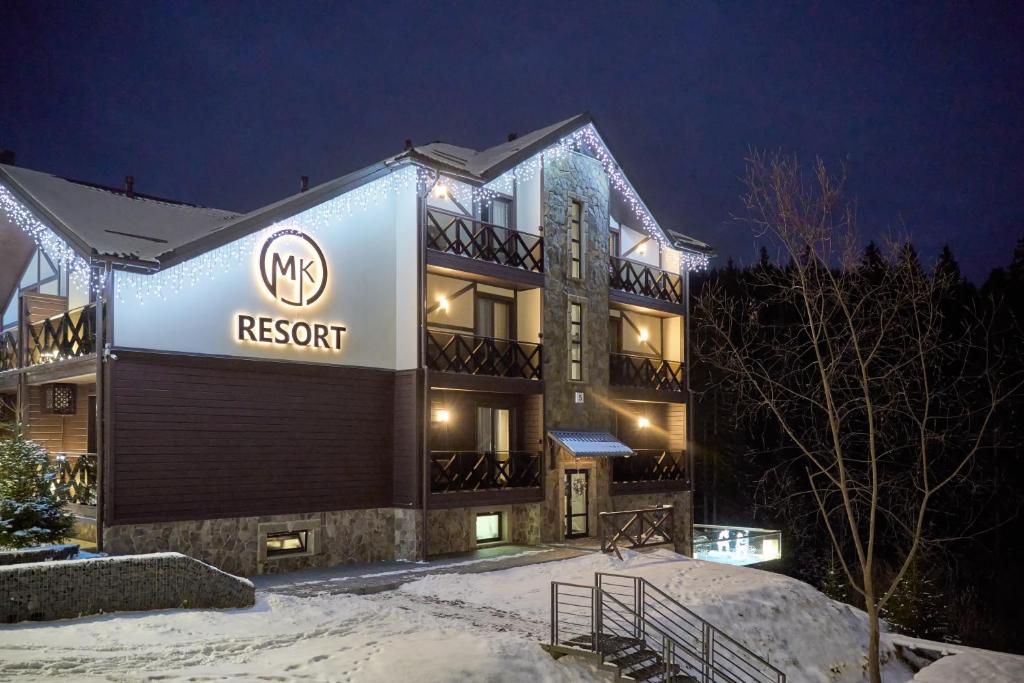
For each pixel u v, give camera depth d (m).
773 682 13.80
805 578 34.94
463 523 19.62
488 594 15.05
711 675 12.98
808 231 16.06
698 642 13.40
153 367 15.37
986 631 30.03
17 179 18.23
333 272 18.22
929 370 31.00
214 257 16.31
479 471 20.44
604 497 23.14
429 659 10.41
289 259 17.47
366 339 18.70
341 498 17.92
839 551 16.27
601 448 21.39
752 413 36.31
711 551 27.91
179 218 19.73
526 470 20.78
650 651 12.48
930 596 26.03
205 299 16.14
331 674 9.63
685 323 26.72
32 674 8.69
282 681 9.22
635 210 25.55
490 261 20.41
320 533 17.53
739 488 40.50
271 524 16.75
